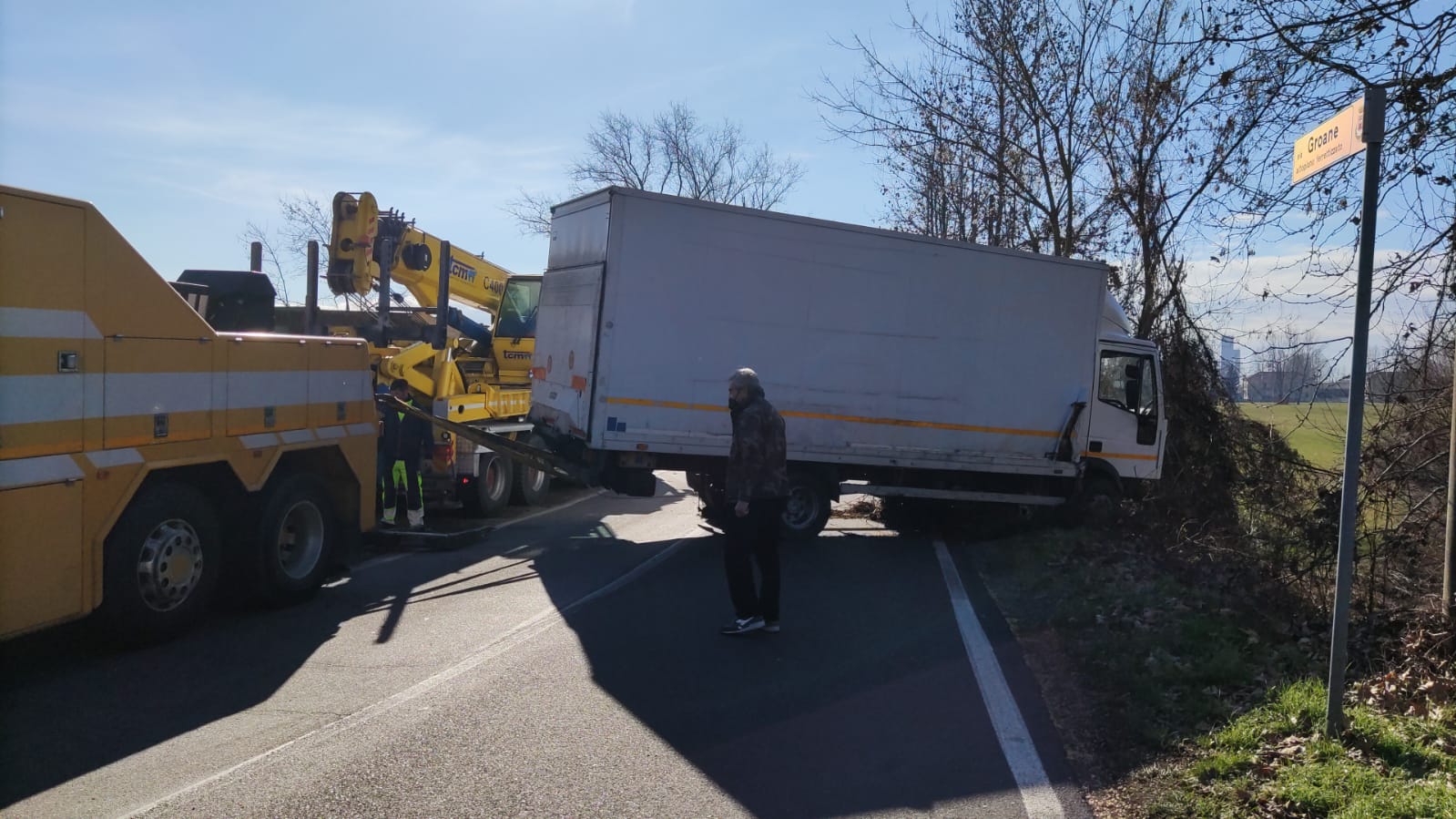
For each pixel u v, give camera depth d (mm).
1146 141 13562
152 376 6488
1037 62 15211
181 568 6777
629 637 7008
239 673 6078
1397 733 4602
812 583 9227
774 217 10844
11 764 4586
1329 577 7742
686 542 11453
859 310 11227
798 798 4316
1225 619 7008
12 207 5469
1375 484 7555
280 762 4613
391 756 4695
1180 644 6520
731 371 10734
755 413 7074
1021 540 11664
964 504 13359
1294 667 6023
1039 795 4395
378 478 11664
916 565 10438
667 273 10477
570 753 4766
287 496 7848
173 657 6449
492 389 14320
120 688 5770
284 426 7871
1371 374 7582
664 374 10508
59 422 5789
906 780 4547
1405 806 3848
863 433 11336
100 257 6066
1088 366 12312
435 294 15758
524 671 6113
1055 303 12133
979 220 18016
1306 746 4637
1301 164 5270
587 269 10797
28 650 6547
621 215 10320
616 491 10984
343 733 5000
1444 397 7406
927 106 16000
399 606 7992
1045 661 6684
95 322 6031
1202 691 5656
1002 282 11859
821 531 12695
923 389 11539
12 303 5473
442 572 9477
